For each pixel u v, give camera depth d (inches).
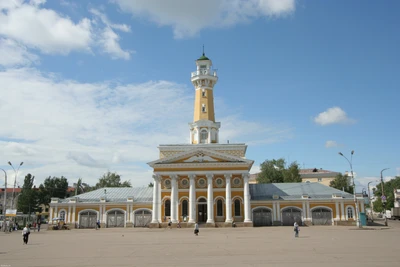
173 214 2447.1
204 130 2790.4
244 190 2469.2
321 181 4845.0
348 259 789.2
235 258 837.2
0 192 5064.0
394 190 4616.1
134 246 1198.9
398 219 3641.7
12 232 2319.1
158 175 2519.7
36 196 4379.9
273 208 2576.3
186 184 2559.1
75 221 2620.6
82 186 4325.8
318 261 763.4
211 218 2433.6
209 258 844.0
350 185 3597.4
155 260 821.9
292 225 2536.9
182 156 2536.9
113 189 2886.3
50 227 2573.8
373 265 695.7
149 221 2615.7
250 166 2568.9
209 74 2866.6
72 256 922.1
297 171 3646.7
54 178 4628.4
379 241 1256.2
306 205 2559.1
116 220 2632.9
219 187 2549.2
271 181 3634.4
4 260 854.5
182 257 872.3
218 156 2519.7
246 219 2426.2
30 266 750.5
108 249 1103.6
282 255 879.7
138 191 2834.6
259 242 1285.7
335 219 2522.1
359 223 2229.3
